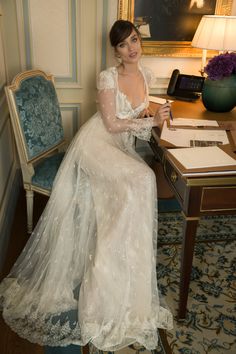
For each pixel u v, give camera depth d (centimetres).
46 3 229
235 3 247
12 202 241
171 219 244
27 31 235
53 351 155
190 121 197
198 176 141
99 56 247
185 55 255
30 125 202
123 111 185
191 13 244
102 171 174
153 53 250
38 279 180
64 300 173
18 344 158
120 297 165
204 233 231
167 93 249
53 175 207
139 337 158
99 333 158
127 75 187
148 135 182
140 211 164
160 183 272
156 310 169
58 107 228
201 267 203
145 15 239
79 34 238
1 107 222
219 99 210
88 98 259
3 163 224
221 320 171
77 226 186
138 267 166
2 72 225
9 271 199
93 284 165
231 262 208
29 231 225
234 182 142
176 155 154
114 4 235
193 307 177
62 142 232
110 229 166
